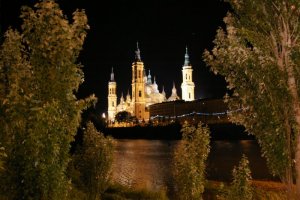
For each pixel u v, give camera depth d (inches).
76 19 396.5
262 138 455.8
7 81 382.6
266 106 441.7
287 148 442.3
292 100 435.8
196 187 703.1
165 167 2304.4
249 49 455.8
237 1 466.3
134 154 3521.2
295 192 443.8
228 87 469.7
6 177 346.0
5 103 349.4
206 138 721.6
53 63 381.4
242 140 6072.8
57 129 351.3
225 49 464.1
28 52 392.2
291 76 434.6
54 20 382.0
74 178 842.8
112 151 748.6
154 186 1478.8
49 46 379.9
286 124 444.5
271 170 459.2
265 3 447.2
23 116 343.9
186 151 718.5
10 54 388.8
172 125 7593.5
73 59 393.1
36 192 346.3
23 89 370.0
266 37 453.1
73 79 386.3
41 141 340.5
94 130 753.6
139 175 1898.4
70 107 383.6
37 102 351.3
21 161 340.8
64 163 373.7
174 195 1088.2
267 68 438.0
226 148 4114.2
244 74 458.3
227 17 476.7
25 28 383.2
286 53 436.8
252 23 455.5
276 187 1284.4
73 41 390.3
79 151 745.0
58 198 360.5
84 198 769.6
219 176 1796.3
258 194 1002.1
